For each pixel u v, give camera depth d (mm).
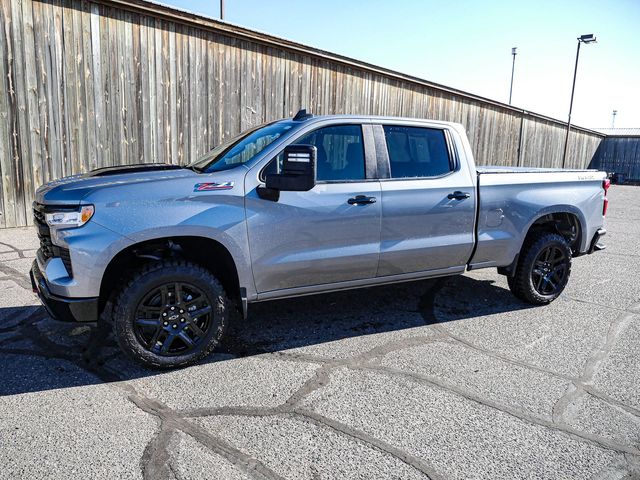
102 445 2568
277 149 3689
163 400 3053
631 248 8547
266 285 3707
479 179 4512
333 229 3834
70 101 7711
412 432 2740
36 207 3479
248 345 3928
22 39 7168
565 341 4129
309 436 2684
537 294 4941
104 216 3143
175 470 2369
